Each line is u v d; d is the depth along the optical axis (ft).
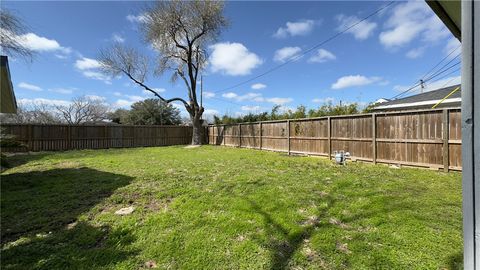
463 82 2.83
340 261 6.98
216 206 11.40
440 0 3.48
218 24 47.93
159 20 46.26
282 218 9.87
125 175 18.70
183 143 59.11
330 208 10.86
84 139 45.29
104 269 6.82
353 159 25.70
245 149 42.34
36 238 8.59
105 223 9.81
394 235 8.25
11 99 14.98
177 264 7.05
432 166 19.40
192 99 51.85
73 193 13.84
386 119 22.67
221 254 7.49
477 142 2.68
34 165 24.11
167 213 10.69
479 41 2.67
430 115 19.56
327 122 28.71
